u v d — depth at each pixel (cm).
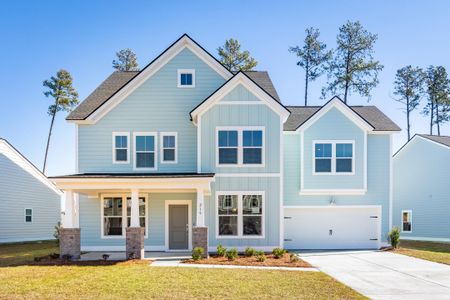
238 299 922
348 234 2005
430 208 2680
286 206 1978
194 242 1538
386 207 2006
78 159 1894
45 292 964
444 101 4141
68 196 1545
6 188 2653
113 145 1900
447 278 1234
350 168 1956
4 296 928
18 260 1521
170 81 1922
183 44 1923
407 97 4278
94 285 1038
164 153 1902
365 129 1966
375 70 3766
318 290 1029
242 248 1747
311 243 2000
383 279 1212
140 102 1914
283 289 1028
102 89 2136
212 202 1759
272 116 1778
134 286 1029
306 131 1967
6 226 2644
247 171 1769
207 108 1777
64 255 1505
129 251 1524
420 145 2780
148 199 1895
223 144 1775
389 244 2002
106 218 1906
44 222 2991
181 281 1095
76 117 1895
